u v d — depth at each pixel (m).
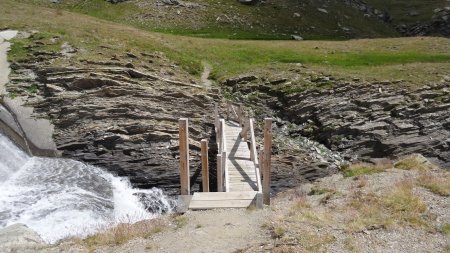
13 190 22.27
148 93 32.50
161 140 28.70
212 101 35.47
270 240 13.68
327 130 33.19
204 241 13.88
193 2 75.44
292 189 24.62
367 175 22.97
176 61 43.03
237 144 26.22
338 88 37.31
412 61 47.28
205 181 19.53
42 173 24.69
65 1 69.31
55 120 29.36
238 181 20.12
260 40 61.03
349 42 59.34
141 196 24.58
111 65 35.88
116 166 26.67
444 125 33.44
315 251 12.80
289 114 36.44
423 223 14.94
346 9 92.62
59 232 18.34
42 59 35.47
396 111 34.16
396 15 107.94
